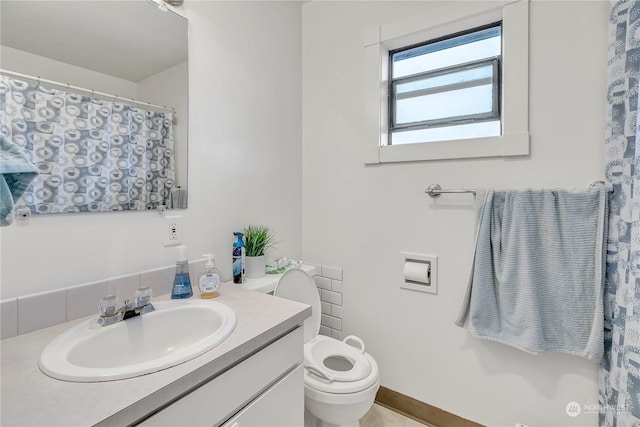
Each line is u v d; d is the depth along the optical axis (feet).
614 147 3.49
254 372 2.65
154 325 2.95
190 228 4.09
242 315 3.01
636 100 3.12
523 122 4.12
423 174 4.95
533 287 3.91
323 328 6.15
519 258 4.01
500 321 4.20
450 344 4.77
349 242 5.77
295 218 6.12
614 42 3.47
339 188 5.85
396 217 5.23
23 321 2.63
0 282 2.55
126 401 1.77
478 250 4.30
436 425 4.90
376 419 5.07
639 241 2.72
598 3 3.70
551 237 3.87
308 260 6.30
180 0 3.86
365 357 4.54
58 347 2.32
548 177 4.02
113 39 3.28
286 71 5.84
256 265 4.71
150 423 1.89
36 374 2.02
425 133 5.22
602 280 3.54
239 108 4.81
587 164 3.80
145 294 3.01
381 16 5.28
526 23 4.07
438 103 5.11
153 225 3.66
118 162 3.33
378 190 5.40
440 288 4.83
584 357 3.68
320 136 6.07
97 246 3.16
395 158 5.16
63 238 2.92
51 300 2.79
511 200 4.12
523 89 4.11
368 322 5.59
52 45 2.86
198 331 3.14
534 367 4.15
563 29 3.89
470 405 4.63
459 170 4.64
